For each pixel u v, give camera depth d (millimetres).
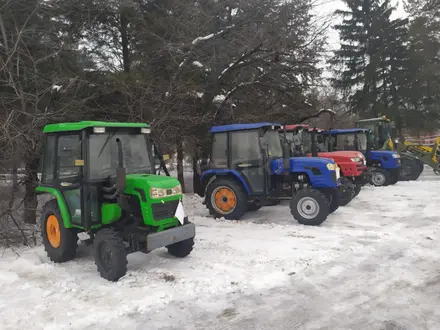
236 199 8453
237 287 4559
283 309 4012
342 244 6297
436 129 29203
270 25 11742
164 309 4031
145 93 9844
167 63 11656
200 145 12172
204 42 11641
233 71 12672
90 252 6148
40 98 7824
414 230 7188
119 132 5582
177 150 12859
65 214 5438
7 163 7406
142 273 5047
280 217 8750
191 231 5367
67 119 8594
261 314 3914
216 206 8820
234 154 8500
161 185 5059
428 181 14930
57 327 3664
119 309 4012
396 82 29609
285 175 8211
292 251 5930
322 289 4500
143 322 3762
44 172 5977
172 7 12156
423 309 3947
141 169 5742
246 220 8578
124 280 4809
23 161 7555
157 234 4898
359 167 10508
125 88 9688
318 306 4070
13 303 4219
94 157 5305
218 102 12188
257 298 4277
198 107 11859
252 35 11695
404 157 15609
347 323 3701
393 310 3939
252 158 8328
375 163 13930
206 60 11797
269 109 14195
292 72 13211
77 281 4867
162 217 5074
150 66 11469
